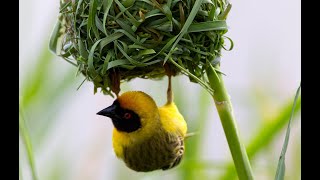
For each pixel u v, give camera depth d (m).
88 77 3.50
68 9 3.49
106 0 3.44
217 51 3.48
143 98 3.57
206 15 3.45
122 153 3.59
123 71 3.50
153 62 3.46
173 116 3.59
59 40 3.53
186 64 3.47
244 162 3.47
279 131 3.55
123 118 3.57
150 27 3.45
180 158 3.61
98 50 3.46
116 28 3.45
